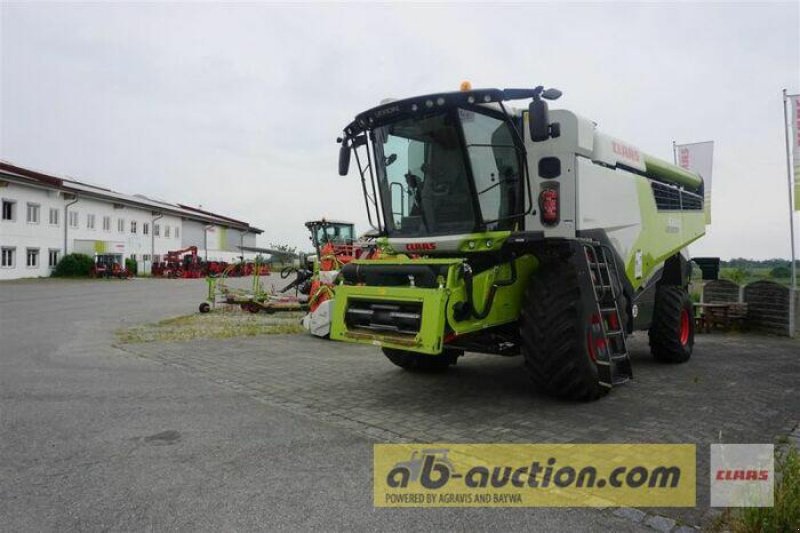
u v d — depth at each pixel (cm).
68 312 1570
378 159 662
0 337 1069
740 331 1187
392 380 707
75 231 3934
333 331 609
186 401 595
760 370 773
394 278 589
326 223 1981
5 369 759
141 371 751
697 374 745
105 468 403
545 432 488
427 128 609
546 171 648
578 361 567
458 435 482
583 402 589
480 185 592
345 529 315
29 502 347
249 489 368
